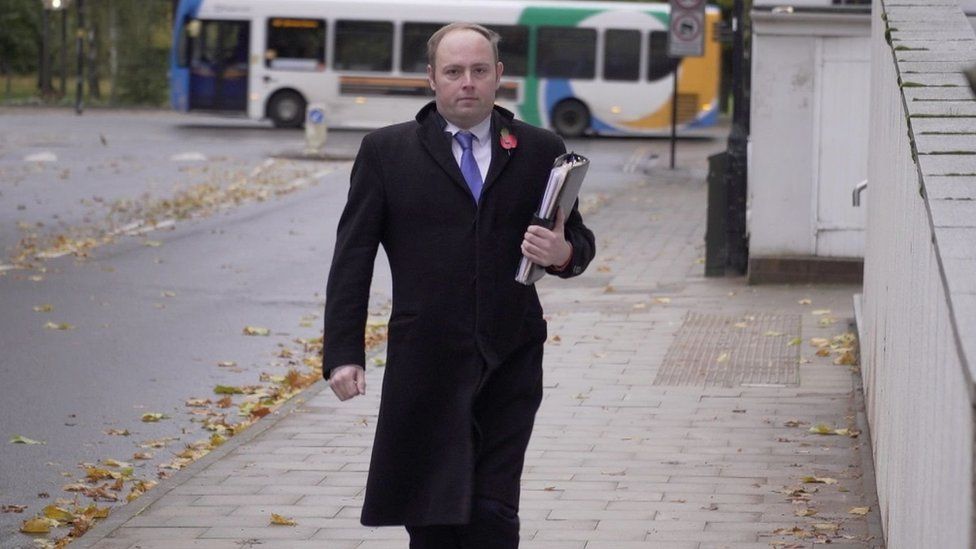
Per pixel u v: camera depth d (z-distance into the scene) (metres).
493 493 7.84
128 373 17.56
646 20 65.31
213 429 14.84
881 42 13.63
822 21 23.52
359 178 8.04
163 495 11.77
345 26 65.75
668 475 12.23
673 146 48.78
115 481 12.80
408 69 65.62
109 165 46.69
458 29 7.93
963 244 5.72
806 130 23.89
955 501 5.27
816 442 13.35
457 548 8.22
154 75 87.56
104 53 97.00
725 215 25.11
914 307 7.67
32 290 23.55
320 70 65.81
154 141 56.94
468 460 7.78
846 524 10.69
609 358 17.75
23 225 31.77
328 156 50.59
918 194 7.35
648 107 65.56
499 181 7.89
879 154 13.65
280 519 10.95
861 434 13.56
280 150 53.25
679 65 65.38
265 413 15.42
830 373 16.62
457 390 7.88
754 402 15.15
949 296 5.23
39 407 15.70
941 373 5.82
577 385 16.14
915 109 8.29
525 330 8.01
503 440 7.94
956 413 5.19
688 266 26.78
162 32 89.69
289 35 65.75
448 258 7.87
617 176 46.91
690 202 39.00
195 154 50.81
